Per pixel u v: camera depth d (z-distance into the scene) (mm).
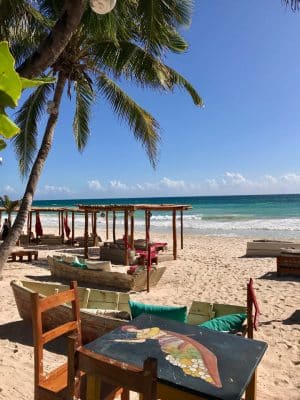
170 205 16297
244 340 2957
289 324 7203
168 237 26125
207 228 33094
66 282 11094
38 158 9938
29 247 20453
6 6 4547
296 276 12031
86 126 14719
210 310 6133
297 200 81188
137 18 6301
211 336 3014
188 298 9430
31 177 9750
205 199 109375
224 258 16188
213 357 2635
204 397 2184
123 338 2932
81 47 10633
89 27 6395
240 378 2361
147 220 15992
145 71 9523
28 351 5605
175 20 6293
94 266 10891
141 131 12305
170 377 2340
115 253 15680
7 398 4137
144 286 10477
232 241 22891
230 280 11656
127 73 9773
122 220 46000
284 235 26344
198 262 15273
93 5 2494
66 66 10320
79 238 21312
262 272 12875
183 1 6047
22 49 9453
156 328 3160
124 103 12031
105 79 11984
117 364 1959
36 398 3146
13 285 7137
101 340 2896
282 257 12203
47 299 3277
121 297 7191
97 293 7324
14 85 932
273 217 43156
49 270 13023
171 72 11422
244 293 9891
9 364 5059
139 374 1825
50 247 20562
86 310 5863
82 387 3021
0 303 8281
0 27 4672
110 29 6320
